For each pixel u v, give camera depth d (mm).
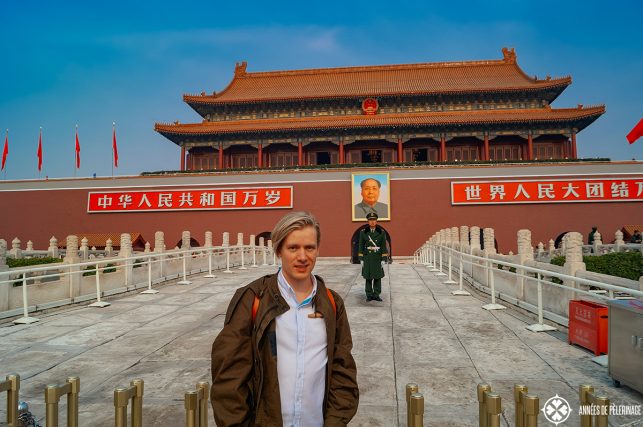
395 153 52969
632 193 42250
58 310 14320
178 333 11352
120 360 9273
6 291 13172
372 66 58875
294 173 46656
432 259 29844
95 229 47969
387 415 6570
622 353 7043
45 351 9930
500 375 7945
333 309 3709
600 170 42938
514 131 49500
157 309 14445
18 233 48531
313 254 3645
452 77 55688
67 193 48625
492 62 57031
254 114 54438
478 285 17844
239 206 46781
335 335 3732
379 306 14180
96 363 9109
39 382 8117
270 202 46500
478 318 12375
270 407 3449
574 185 43062
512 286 14328
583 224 42656
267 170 48125
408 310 13547
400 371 8305
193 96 52844
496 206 44062
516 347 9547
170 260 21859
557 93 51062
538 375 7875
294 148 54250
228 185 47219
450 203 44656
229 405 3385
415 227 44812
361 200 45312
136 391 3781
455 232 27078
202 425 3971
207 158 54656
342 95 51875
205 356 9461
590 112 47125
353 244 47250
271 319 3504
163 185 47844
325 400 3619
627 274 19469
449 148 52188
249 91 57094
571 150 49312
